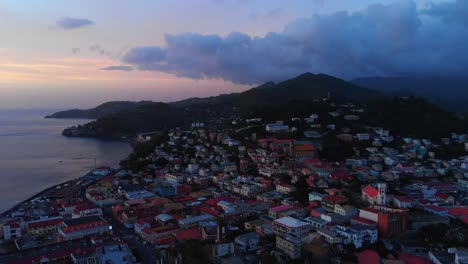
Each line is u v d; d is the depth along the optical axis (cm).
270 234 17938
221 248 16075
